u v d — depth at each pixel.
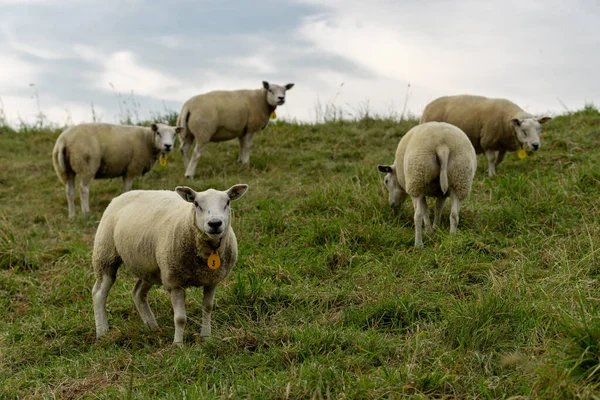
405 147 7.75
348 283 6.43
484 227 7.49
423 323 5.31
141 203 5.80
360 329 5.32
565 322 4.29
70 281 7.39
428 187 7.33
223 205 5.10
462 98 10.84
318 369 4.41
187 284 5.36
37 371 5.20
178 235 5.17
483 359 4.41
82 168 10.19
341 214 8.59
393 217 8.36
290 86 12.55
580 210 7.60
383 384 4.18
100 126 10.45
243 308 5.99
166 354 5.12
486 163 11.10
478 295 5.54
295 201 9.35
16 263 8.08
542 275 6.06
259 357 4.85
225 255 5.32
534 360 4.29
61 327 6.16
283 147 13.52
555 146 11.19
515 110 10.19
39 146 14.65
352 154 12.34
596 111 13.38
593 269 5.93
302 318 5.73
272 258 7.35
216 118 11.66
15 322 6.52
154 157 11.13
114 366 5.13
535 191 8.18
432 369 4.41
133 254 5.56
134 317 6.28
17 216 10.39
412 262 6.81
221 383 4.52
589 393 3.63
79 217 9.89
